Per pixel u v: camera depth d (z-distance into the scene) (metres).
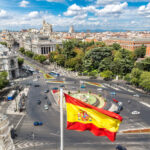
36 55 188.62
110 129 19.83
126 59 123.38
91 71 132.50
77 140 49.25
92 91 95.31
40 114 66.88
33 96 86.88
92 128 20.62
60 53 173.62
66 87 102.06
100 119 20.06
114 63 122.88
